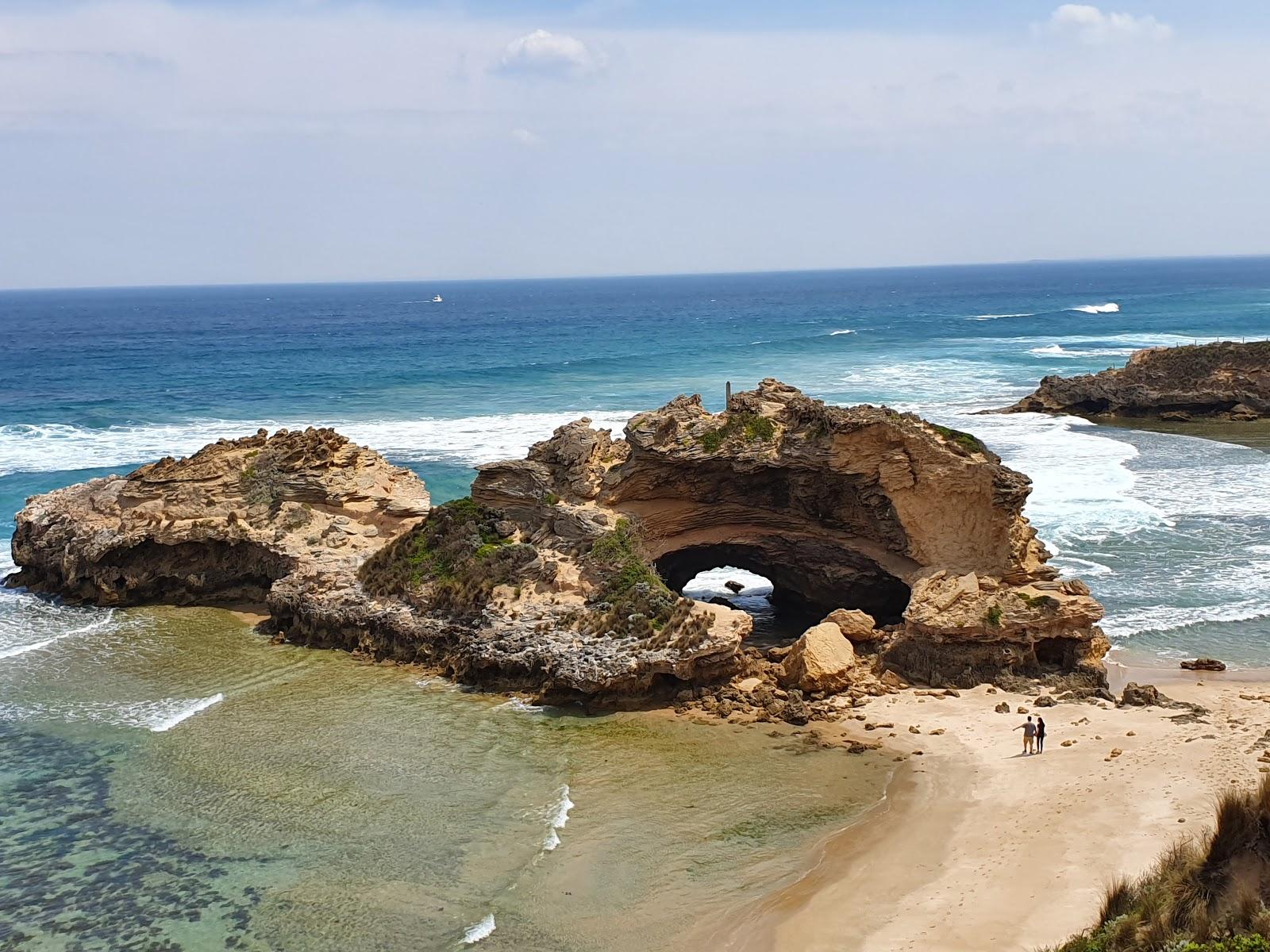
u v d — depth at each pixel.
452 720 32.03
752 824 25.84
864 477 37.03
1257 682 33.97
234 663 36.91
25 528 45.75
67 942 21.75
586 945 21.45
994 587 34.75
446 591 36.72
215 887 23.62
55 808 27.11
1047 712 31.52
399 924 22.20
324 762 29.39
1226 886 19.05
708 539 40.44
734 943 21.33
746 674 33.66
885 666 34.56
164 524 43.28
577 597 35.53
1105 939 18.81
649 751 29.69
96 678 35.62
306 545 41.81
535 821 26.14
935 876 23.33
